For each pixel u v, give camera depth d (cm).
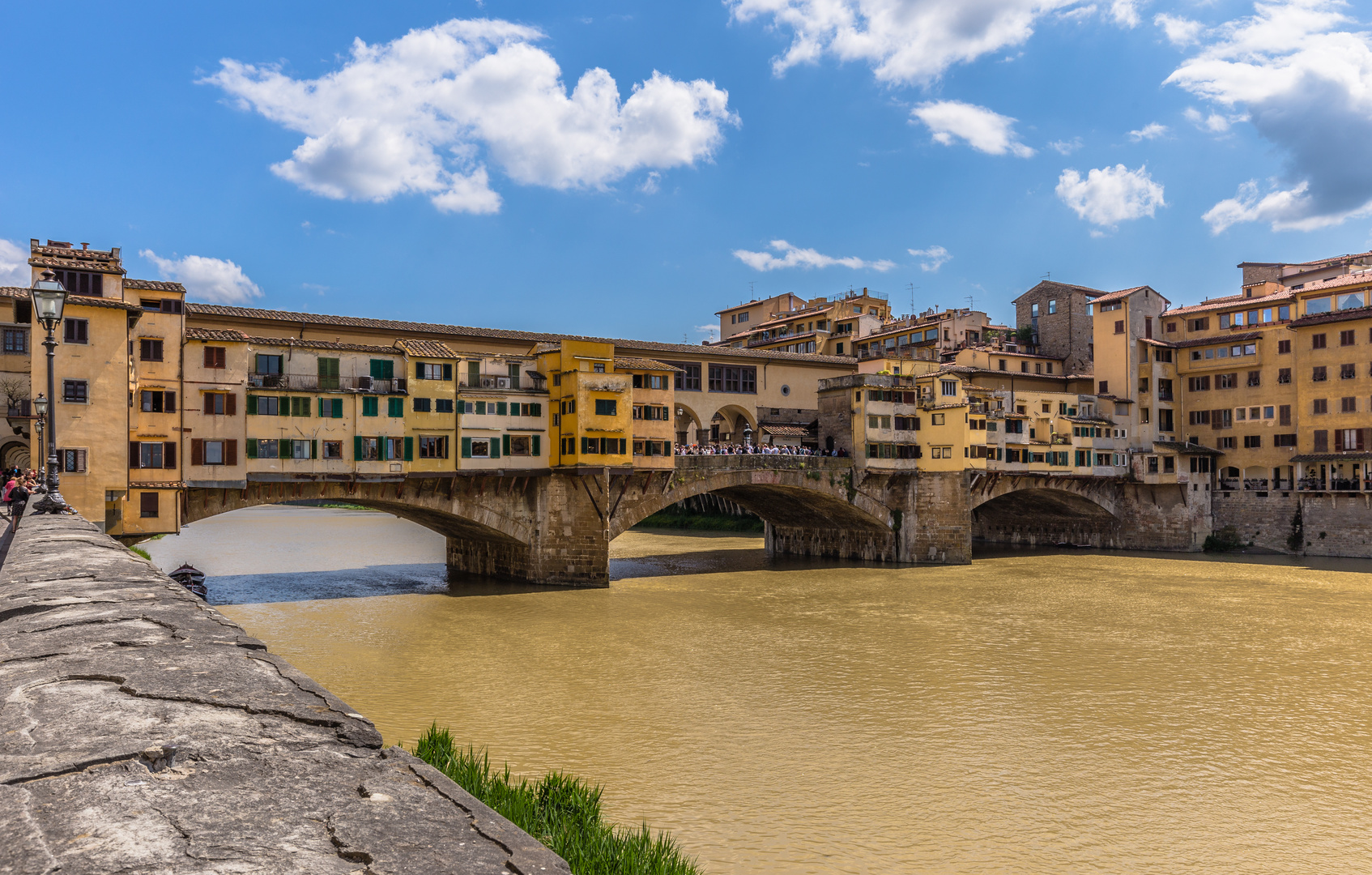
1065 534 9825
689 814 2258
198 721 488
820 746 2809
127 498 4659
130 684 565
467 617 5028
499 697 3356
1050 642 4466
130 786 387
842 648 4281
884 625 4888
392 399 5572
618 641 4403
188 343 4928
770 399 8275
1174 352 9406
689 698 3362
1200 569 7531
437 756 1845
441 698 3328
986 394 8612
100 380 4291
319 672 3719
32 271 4194
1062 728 3028
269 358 5262
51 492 2277
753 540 10006
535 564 6156
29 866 298
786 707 3244
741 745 2809
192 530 10988
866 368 8738
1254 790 2475
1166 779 2555
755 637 4531
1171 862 2047
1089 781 2531
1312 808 2356
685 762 2644
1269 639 4556
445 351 5816
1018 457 8469
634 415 6359
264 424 5162
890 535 7956
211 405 4991
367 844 338
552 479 6169
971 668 3875
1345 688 3569
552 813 1652
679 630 4709
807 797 2386
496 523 6041
